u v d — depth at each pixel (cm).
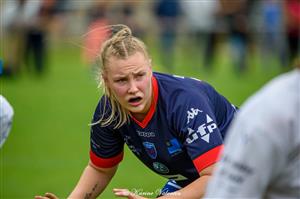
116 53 1178
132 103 1193
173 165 1273
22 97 4553
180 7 5603
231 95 4391
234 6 5484
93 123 1310
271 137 777
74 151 3048
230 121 1284
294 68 823
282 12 5412
